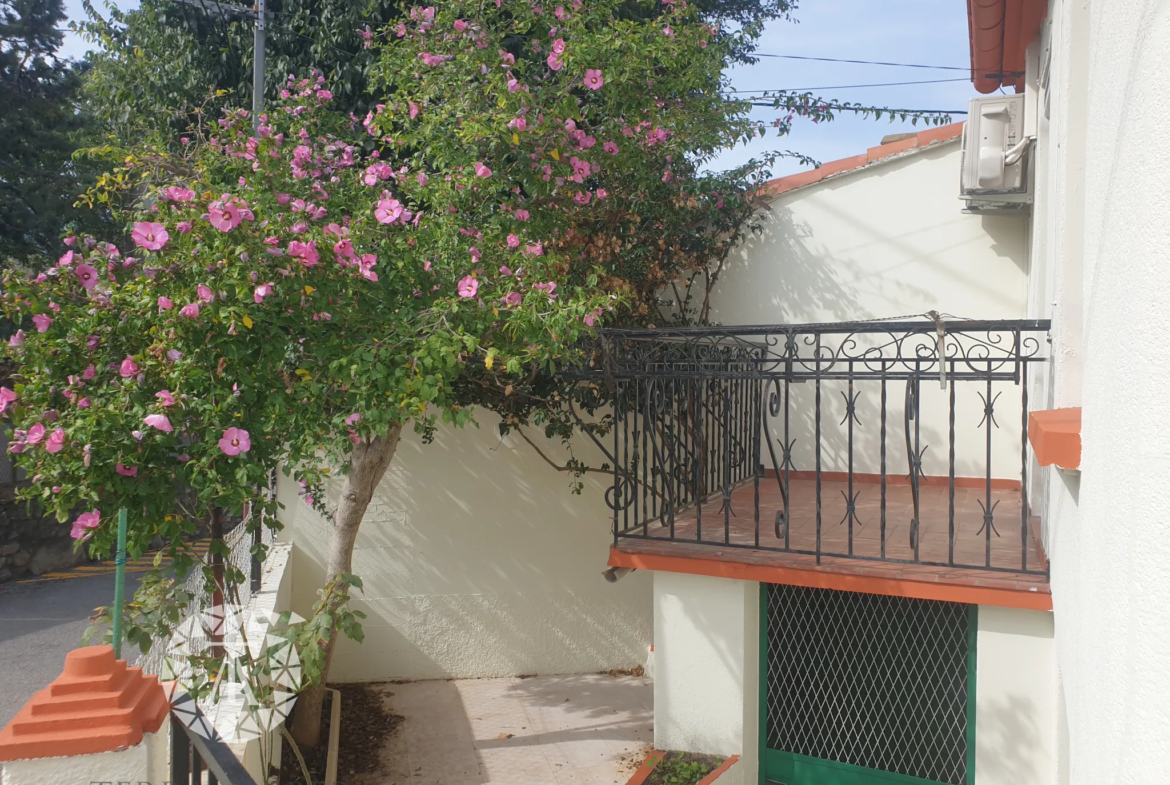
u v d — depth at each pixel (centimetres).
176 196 380
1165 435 135
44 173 1440
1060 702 400
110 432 329
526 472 788
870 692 511
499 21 609
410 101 576
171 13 775
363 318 415
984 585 427
